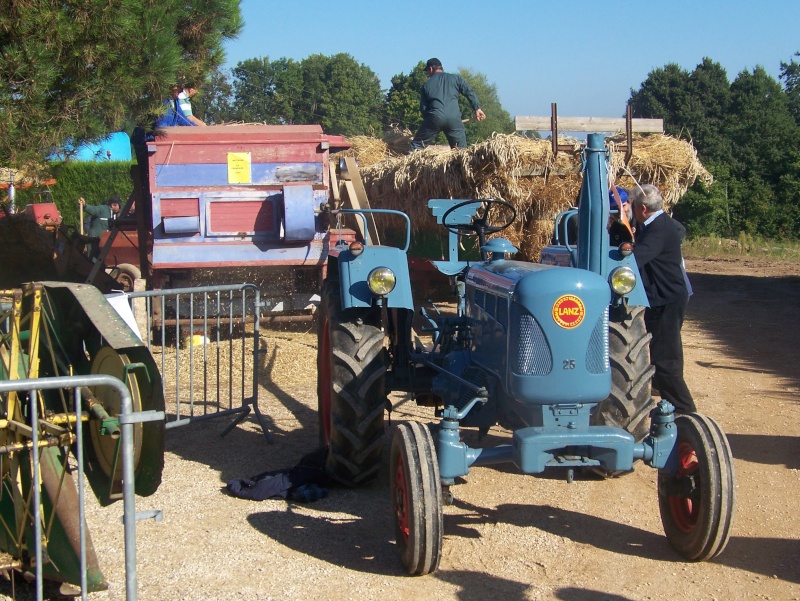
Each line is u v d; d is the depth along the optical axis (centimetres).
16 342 357
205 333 620
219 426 643
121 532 434
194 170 915
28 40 718
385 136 1381
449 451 377
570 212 589
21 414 356
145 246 970
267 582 378
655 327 577
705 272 1961
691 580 380
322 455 520
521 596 365
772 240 3041
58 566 355
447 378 465
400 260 484
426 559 370
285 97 5819
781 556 406
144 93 834
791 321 1188
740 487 504
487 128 4050
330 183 928
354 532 436
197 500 484
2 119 708
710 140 4453
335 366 480
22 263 1081
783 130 4184
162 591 369
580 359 379
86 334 355
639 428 477
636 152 868
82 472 300
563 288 379
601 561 402
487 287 440
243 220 920
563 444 373
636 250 554
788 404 705
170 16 836
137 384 310
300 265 921
